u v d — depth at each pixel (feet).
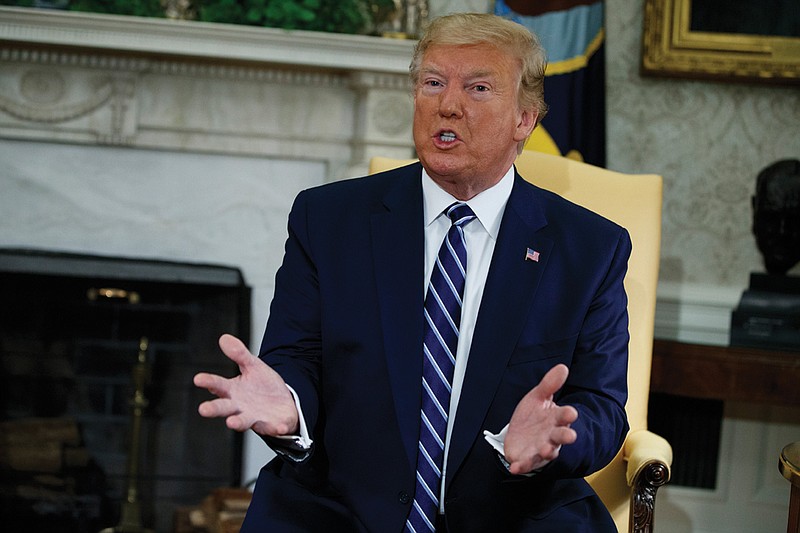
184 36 12.59
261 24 12.92
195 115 13.47
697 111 13.38
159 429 13.53
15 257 13.16
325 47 12.79
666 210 13.46
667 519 13.52
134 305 13.47
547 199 7.02
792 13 12.94
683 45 13.01
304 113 13.60
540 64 6.61
